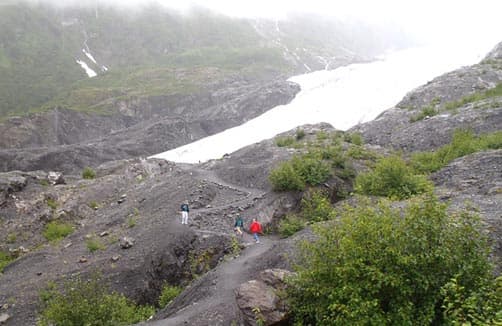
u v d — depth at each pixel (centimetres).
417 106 4812
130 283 2150
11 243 3016
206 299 1441
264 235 2398
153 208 3062
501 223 1362
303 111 9288
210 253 2219
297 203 2614
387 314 844
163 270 2220
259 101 12200
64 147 9725
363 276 889
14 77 18962
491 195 1823
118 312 1432
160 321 1373
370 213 979
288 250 1566
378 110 7594
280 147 3969
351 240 916
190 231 2373
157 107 14338
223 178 3553
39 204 3441
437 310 852
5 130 11375
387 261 872
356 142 3903
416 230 886
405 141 3781
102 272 2236
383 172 2364
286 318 1004
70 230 3138
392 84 8738
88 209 3494
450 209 1595
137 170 4462
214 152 8781
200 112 13625
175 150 9781
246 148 4503
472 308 745
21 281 2347
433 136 3622
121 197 3638
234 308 1262
